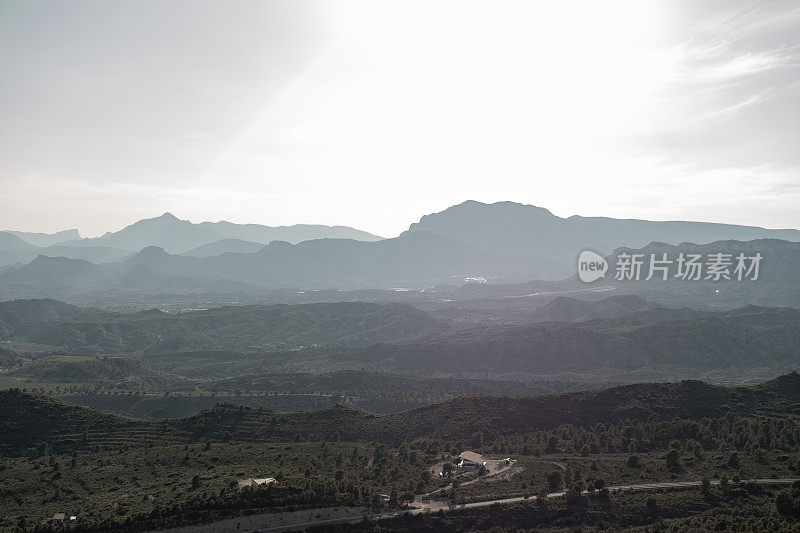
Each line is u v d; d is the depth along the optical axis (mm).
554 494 142000
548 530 126062
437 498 140250
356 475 158500
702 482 142250
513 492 142750
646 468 156625
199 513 127625
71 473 169500
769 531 116875
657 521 129625
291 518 128125
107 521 125500
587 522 129875
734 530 119500
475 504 136000
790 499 130500
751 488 142125
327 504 132125
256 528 125500
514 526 127188
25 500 150875
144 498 142000
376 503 134750
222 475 160250
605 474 153500
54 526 127438
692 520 126188
